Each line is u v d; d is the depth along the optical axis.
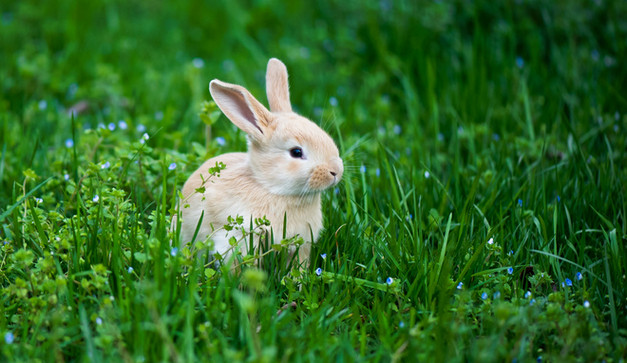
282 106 4.21
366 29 7.36
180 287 3.32
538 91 6.23
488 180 4.70
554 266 3.80
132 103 6.07
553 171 4.85
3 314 3.23
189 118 5.85
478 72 6.42
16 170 4.66
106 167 4.16
